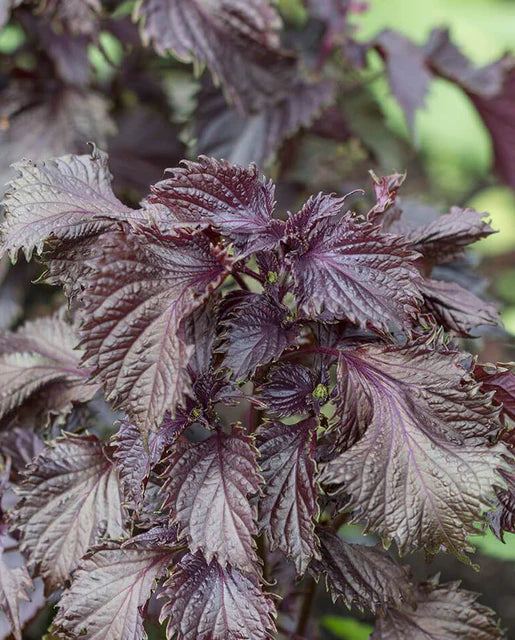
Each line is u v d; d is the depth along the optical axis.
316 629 0.84
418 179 1.74
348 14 1.03
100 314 0.59
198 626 0.62
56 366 0.72
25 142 0.92
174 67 1.09
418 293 0.60
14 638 0.69
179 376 0.58
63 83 0.96
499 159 1.13
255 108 0.88
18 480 0.73
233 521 0.61
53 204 0.64
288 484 0.62
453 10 1.87
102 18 0.96
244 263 0.63
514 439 0.65
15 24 1.05
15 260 0.62
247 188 0.63
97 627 0.63
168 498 0.61
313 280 0.61
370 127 1.10
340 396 0.62
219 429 0.64
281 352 0.61
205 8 0.85
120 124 1.02
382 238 0.61
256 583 0.63
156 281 0.60
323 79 0.96
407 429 0.62
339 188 1.05
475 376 0.64
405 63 0.95
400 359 0.63
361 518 0.60
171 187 0.62
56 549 0.66
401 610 0.70
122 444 0.64
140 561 0.65
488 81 0.99
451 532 0.61
